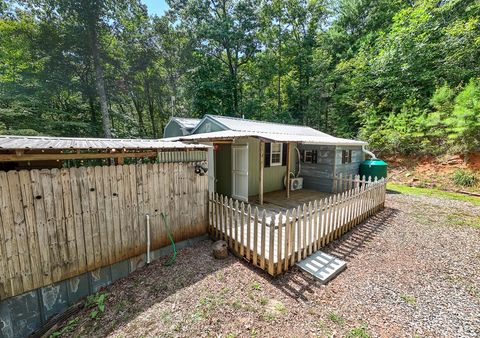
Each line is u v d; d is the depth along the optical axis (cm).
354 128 1786
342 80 1880
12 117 1406
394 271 391
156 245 444
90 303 338
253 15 2122
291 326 274
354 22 2044
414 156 1190
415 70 1328
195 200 507
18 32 1518
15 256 293
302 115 2239
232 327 274
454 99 1095
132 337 266
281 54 2272
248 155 816
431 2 1258
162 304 319
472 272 385
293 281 363
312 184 984
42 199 311
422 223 610
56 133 1582
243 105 2298
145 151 428
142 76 2175
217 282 362
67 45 1619
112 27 1800
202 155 548
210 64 2192
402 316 288
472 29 1118
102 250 373
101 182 366
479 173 933
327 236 481
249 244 408
